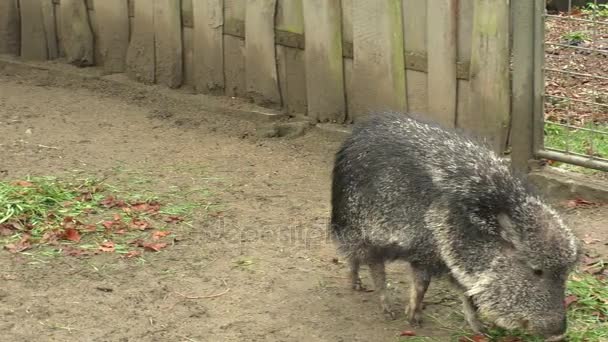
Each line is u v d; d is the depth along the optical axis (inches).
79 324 221.9
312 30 351.9
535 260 201.0
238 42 374.3
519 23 297.7
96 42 414.9
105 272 247.4
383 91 340.5
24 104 380.8
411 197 214.8
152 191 300.0
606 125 345.4
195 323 224.5
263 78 369.7
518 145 306.7
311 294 240.7
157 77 397.1
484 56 307.1
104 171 315.0
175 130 357.4
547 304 202.1
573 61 418.3
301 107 365.1
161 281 244.2
